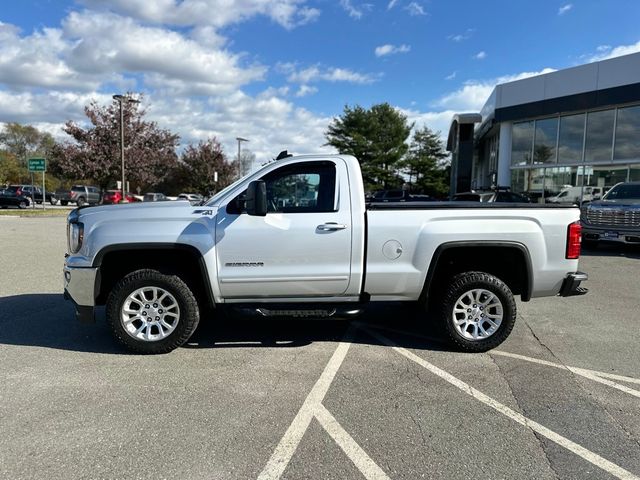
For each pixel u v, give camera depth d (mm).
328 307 4543
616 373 4168
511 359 4504
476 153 35250
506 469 2750
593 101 17562
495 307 4625
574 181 19125
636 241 11273
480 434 3131
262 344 4891
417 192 50344
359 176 4559
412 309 6340
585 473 2721
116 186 32812
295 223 4426
